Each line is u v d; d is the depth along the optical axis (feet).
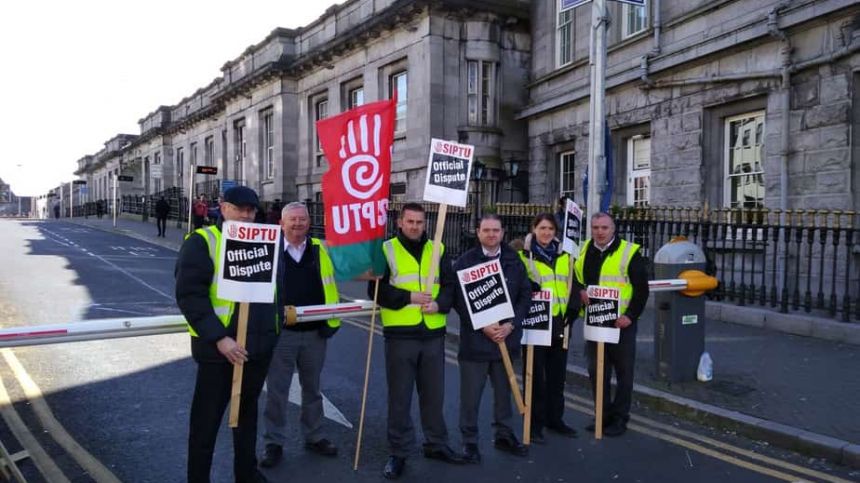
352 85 74.84
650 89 44.80
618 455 16.49
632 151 48.65
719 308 31.81
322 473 15.17
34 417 18.49
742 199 38.99
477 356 15.88
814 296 32.65
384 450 16.66
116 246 77.46
